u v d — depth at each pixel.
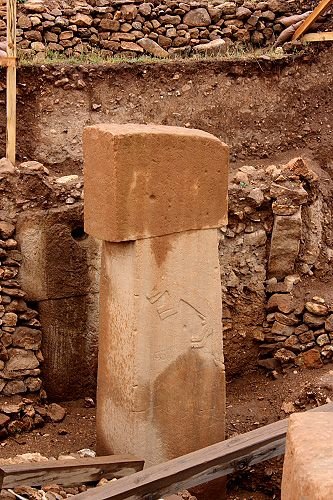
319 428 2.27
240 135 7.82
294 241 7.04
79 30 8.23
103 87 7.54
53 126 7.38
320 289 7.12
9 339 6.30
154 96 7.67
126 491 4.58
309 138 7.93
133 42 8.40
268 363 7.04
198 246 5.37
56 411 6.41
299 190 6.98
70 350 6.64
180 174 5.18
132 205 5.05
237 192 6.95
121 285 5.29
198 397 5.54
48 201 6.52
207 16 8.50
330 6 8.16
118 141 4.94
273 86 7.93
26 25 8.05
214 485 5.73
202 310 5.45
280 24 8.55
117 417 5.47
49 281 6.48
